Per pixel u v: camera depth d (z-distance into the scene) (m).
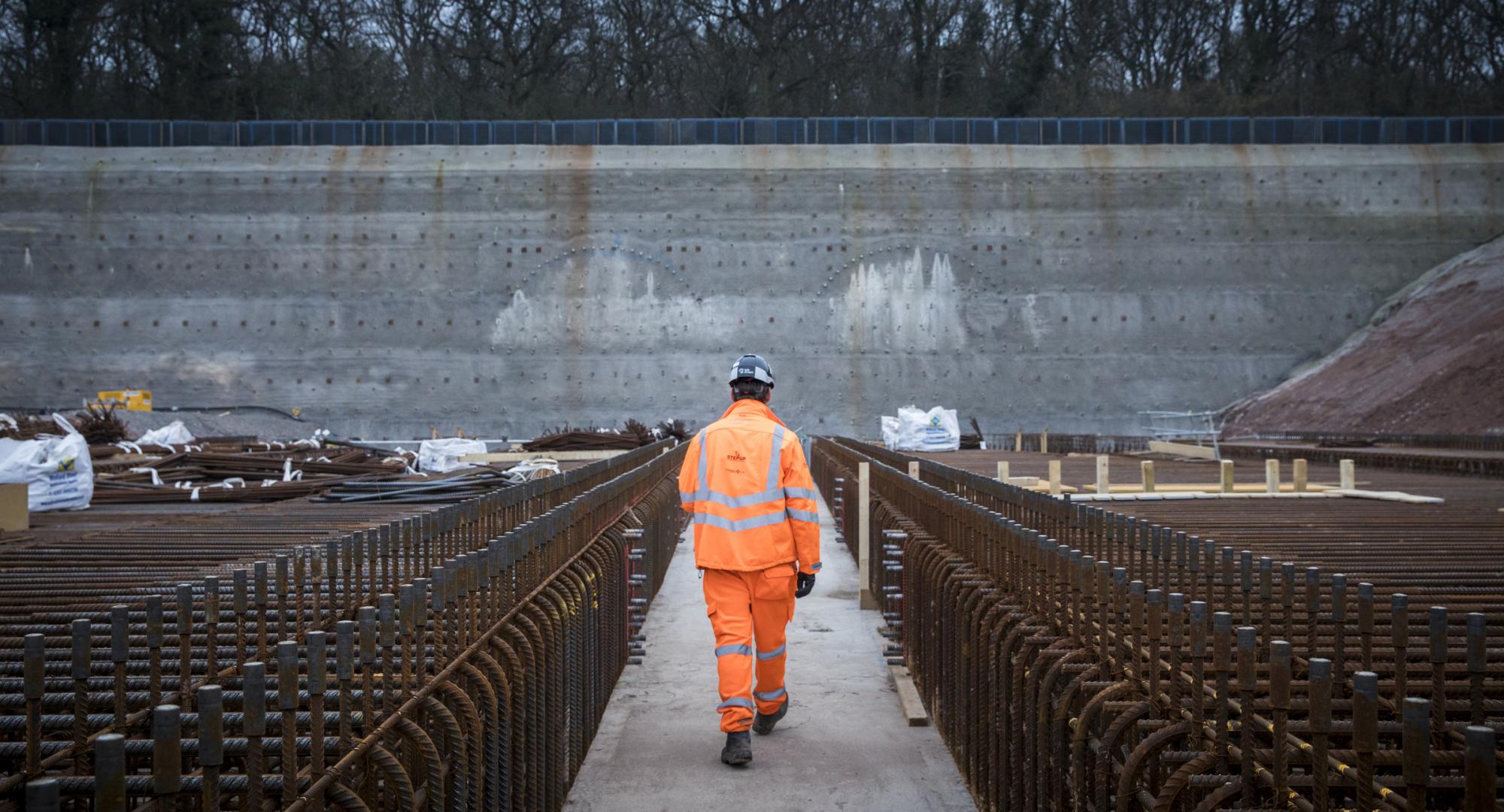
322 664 2.73
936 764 5.64
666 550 11.98
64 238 45.81
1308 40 66.19
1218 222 46.81
